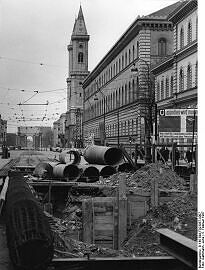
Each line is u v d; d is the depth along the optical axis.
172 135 34.75
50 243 8.34
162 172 27.34
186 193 24.11
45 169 32.06
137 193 23.72
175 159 33.06
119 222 22.77
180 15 56.75
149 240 20.41
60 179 30.61
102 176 30.91
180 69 57.28
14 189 13.25
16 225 8.68
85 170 30.66
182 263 8.34
